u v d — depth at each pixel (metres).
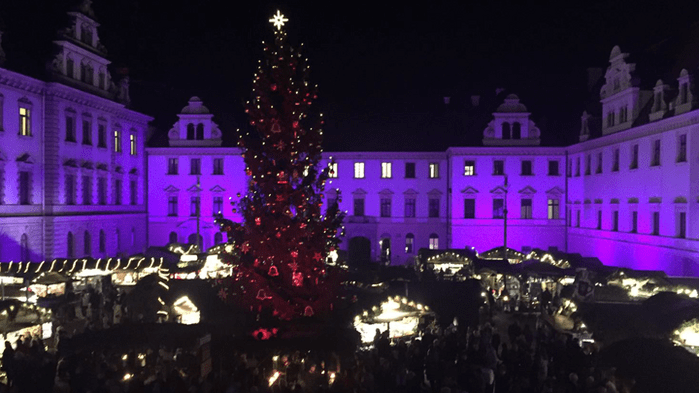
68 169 59.12
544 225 75.81
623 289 36.66
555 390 19.56
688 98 48.16
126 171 73.12
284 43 25.22
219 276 31.91
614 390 18.45
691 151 47.66
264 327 24.34
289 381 21.55
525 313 38.94
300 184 25.61
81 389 20.14
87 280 43.31
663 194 51.97
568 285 38.50
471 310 33.41
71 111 59.91
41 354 23.06
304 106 25.31
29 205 54.38
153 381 19.92
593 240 66.62
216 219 26.05
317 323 24.70
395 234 80.56
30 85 54.19
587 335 30.08
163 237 79.75
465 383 20.92
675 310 26.28
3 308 27.81
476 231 76.50
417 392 21.25
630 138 58.16
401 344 25.31
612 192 62.16
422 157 80.12
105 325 31.52
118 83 71.50
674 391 19.02
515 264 46.03
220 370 22.48
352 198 80.75
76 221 60.25
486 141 76.56
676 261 49.25
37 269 37.75
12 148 51.97
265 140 25.22
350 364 23.94
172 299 30.81
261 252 24.83
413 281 36.72
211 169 79.75
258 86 25.30
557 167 75.94
